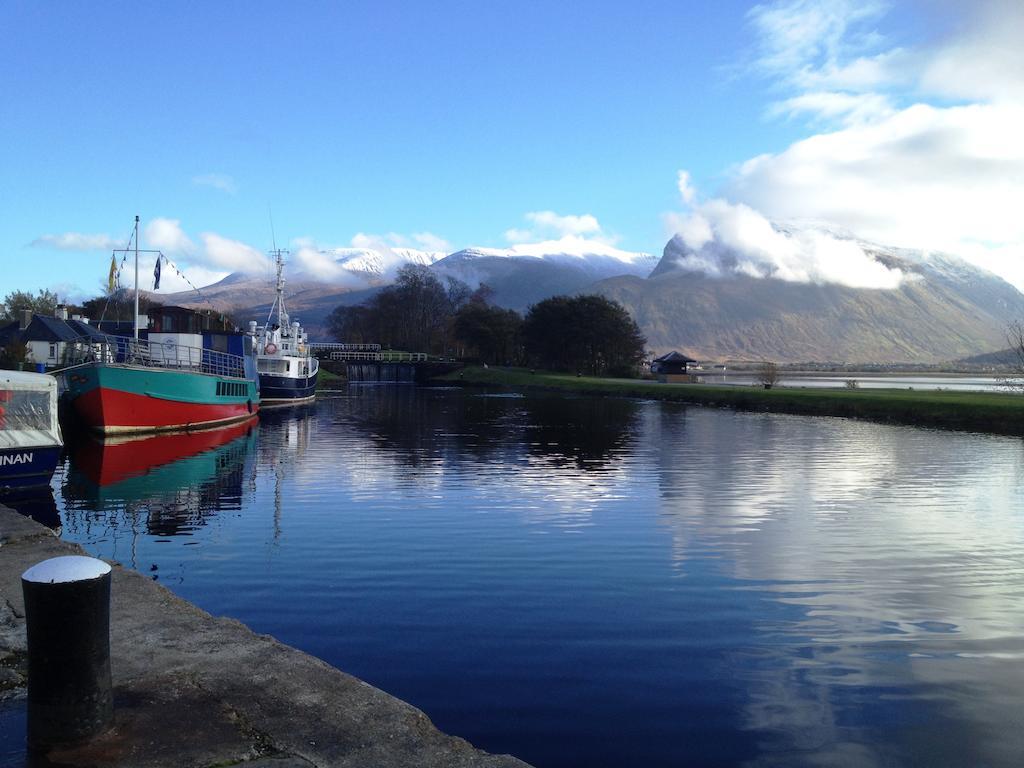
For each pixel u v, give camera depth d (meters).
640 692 10.44
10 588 9.56
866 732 9.44
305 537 19.72
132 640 7.69
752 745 9.02
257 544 18.94
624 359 161.12
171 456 35.72
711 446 42.88
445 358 185.25
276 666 7.07
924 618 13.73
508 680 10.75
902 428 54.81
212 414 49.22
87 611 5.56
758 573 16.61
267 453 37.75
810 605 14.44
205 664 7.10
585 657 11.69
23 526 13.27
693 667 11.35
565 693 10.36
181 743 5.61
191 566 16.83
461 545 18.94
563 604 14.31
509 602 14.39
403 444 42.69
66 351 58.91
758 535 20.36
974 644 12.46
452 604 14.24
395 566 16.91
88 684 5.59
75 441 39.62
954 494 27.14
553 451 39.78
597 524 21.53
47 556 11.30
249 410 57.47
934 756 8.89
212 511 23.14
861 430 53.19
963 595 15.14
